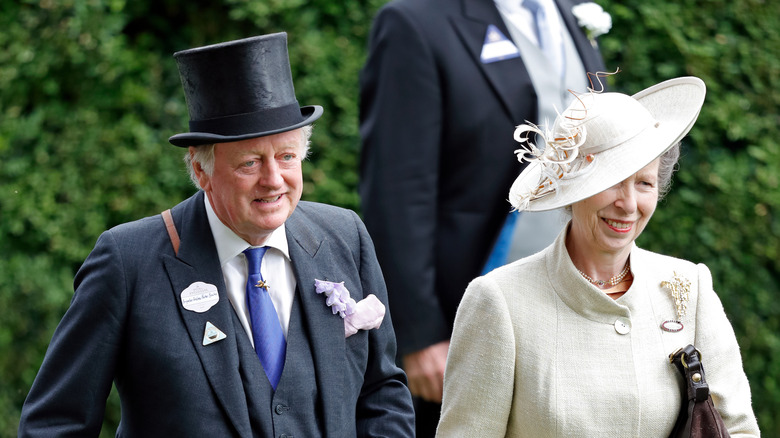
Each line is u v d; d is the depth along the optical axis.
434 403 16.25
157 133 22.80
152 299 11.07
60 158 22.56
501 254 16.08
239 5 22.62
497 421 11.34
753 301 24.84
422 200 15.81
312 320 11.45
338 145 22.95
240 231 11.14
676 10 23.89
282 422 11.07
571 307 11.45
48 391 11.05
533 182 11.91
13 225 22.44
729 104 24.16
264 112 10.82
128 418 11.25
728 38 24.23
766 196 24.45
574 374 11.21
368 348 12.02
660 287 11.66
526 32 16.42
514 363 11.32
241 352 11.14
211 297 11.16
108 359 11.02
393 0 16.42
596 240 11.26
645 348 11.38
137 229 11.45
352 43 23.05
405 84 15.88
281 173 10.88
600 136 11.09
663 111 11.94
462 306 11.70
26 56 22.38
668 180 11.88
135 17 22.86
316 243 11.87
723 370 11.47
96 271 11.14
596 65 17.14
